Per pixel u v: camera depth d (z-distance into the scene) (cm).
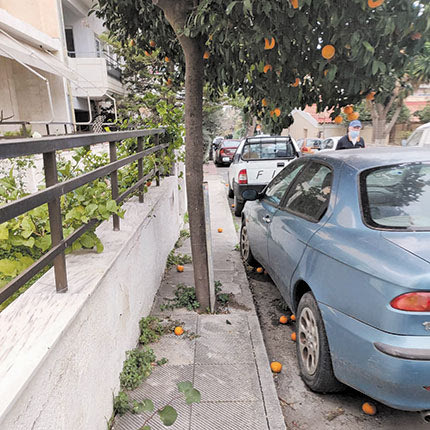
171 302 405
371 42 283
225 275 486
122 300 272
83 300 188
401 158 292
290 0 238
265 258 422
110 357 241
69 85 1385
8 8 1257
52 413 155
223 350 316
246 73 402
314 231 285
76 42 1634
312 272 272
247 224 514
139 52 555
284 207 377
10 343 152
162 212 474
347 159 308
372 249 224
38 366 140
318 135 2973
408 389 199
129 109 1541
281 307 423
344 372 234
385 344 201
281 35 277
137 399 258
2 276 219
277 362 312
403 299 195
